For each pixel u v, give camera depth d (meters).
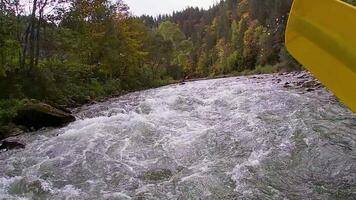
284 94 11.38
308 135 6.86
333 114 8.26
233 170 5.73
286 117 8.36
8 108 12.15
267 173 5.55
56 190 5.59
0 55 15.33
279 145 6.60
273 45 43.31
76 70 20.77
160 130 8.14
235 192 5.02
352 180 5.10
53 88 16.88
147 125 8.54
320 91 11.47
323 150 6.11
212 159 6.32
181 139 7.44
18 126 10.44
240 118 8.74
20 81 16.09
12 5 16.83
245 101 10.91
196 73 83.31
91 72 23.62
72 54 21.95
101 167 6.32
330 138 6.61
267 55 43.38
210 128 8.02
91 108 14.29
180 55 86.88
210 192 5.09
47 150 7.65
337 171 5.41
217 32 88.38
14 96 14.68
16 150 7.91
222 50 73.31
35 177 6.12
